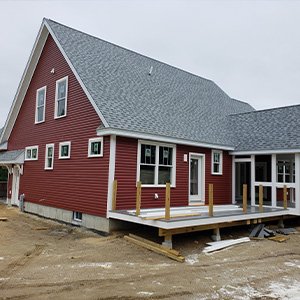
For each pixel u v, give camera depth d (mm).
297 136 13953
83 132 12336
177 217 9281
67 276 6332
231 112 19750
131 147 11383
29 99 17000
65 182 13180
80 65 12727
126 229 11055
